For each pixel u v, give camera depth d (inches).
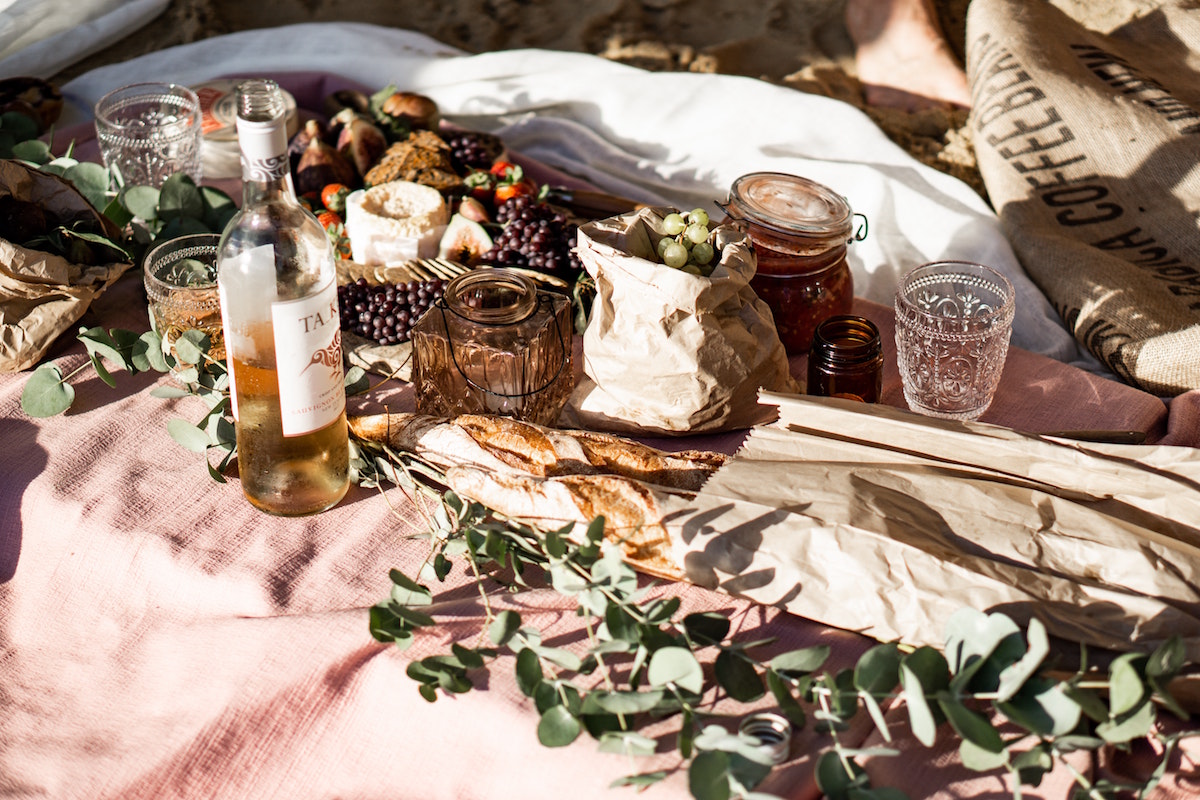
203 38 134.4
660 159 102.6
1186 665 39.0
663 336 51.3
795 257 59.1
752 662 39.6
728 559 42.7
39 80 93.7
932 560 41.0
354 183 80.1
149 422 55.8
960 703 35.9
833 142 100.3
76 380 58.6
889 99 126.2
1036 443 46.5
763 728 38.3
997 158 91.7
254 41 112.3
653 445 54.6
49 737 46.4
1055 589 40.5
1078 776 35.7
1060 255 80.6
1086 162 89.1
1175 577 40.8
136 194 64.2
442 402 53.6
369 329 61.1
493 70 109.7
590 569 42.6
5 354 57.6
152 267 56.5
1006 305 53.8
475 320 50.6
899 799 34.7
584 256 52.3
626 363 52.4
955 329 53.4
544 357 52.5
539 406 53.6
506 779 39.9
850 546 41.6
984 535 42.8
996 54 99.0
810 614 42.2
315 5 149.0
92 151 84.4
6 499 52.1
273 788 43.9
